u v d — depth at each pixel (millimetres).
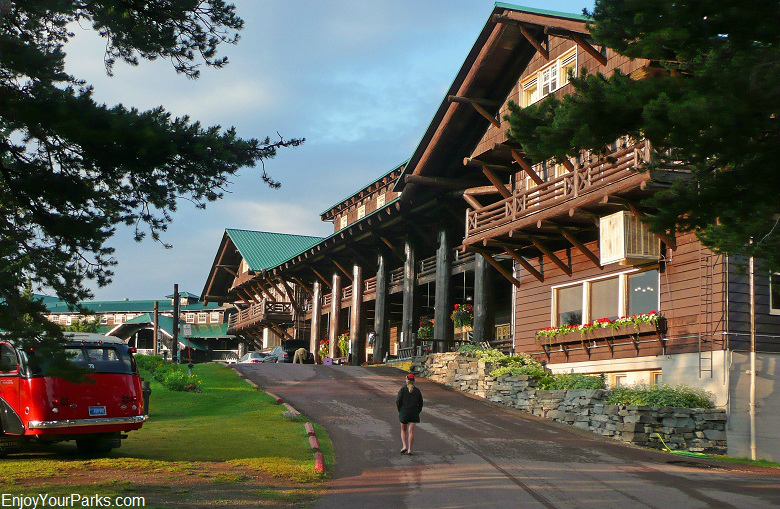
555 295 27203
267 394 25625
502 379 25031
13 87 11680
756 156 10398
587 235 25719
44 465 13281
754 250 13797
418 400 16109
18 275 11461
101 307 92125
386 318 44344
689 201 11258
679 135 10141
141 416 15297
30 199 12016
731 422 19469
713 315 20312
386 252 45094
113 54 13594
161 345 83562
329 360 48000
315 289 54500
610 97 10805
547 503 11234
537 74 27766
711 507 11273
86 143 11562
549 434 19531
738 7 9500
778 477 15211
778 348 20234
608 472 14375
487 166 29234
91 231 11945
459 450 16516
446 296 35875
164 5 13031
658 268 22297
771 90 9445
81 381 11680
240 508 10250
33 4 12328
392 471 13945
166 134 11773
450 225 36500
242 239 64000
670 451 18562
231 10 13336
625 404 19609
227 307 85812
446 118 31500
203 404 23984
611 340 23875
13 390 14375
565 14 24469
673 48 10430
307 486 12195
